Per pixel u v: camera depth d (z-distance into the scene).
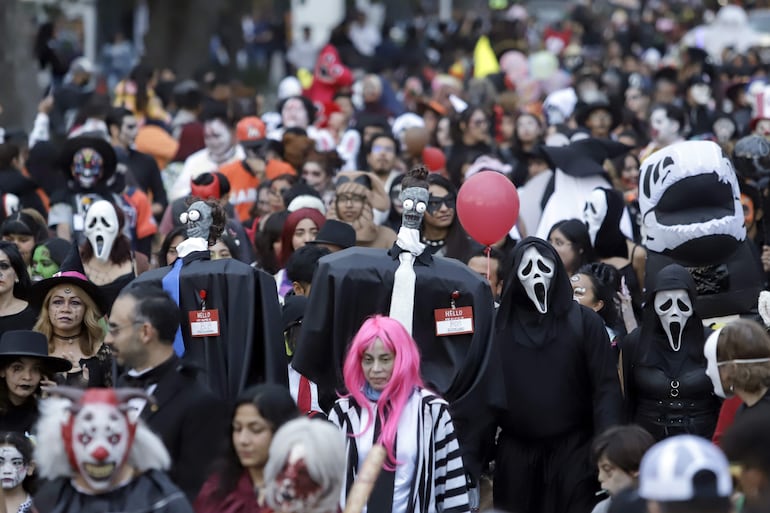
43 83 82.31
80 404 17.34
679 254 27.75
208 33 97.12
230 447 19.36
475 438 23.45
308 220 31.75
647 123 53.06
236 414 19.17
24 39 63.66
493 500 25.91
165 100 64.62
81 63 68.19
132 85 64.75
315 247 28.36
